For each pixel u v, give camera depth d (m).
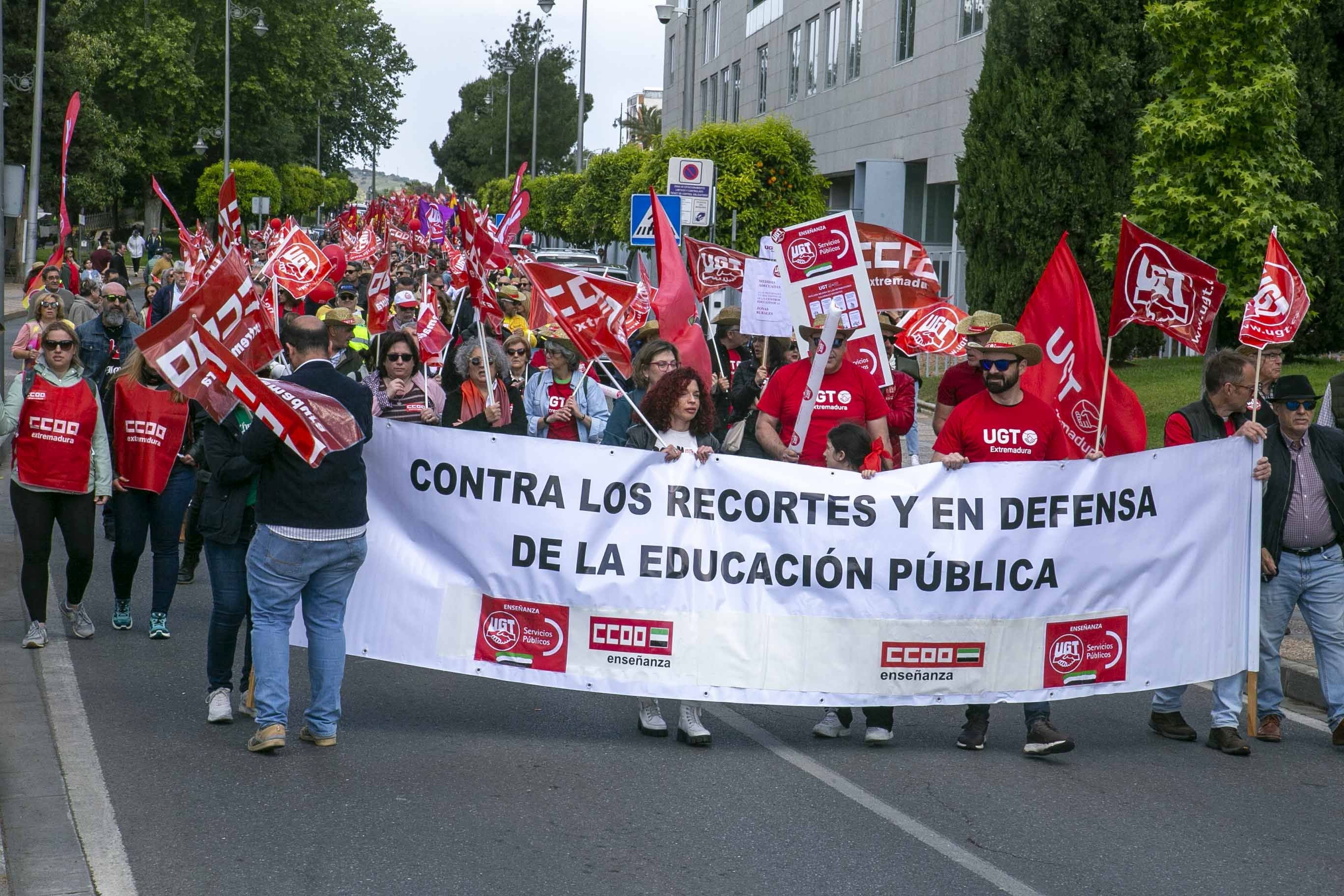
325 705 6.75
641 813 5.96
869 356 8.76
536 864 5.33
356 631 7.17
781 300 10.84
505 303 13.59
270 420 6.09
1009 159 23.56
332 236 67.75
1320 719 8.16
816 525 7.20
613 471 7.16
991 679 7.26
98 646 8.60
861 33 39.31
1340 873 5.51
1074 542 7.33
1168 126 15.70
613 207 38.75
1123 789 6.57
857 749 7.17
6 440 16.05
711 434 7.58
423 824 5.73
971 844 5.70
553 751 6.89
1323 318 21.91
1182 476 7.43
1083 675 7.33
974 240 24.70
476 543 7.18
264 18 67.25
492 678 7.18
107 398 9.72
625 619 7.16
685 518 7.17
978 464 7.28
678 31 65.06
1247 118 15.38
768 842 5.65
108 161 54.66
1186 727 7.62
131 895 4.93
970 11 31.72
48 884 5.00
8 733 6.73
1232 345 16.69
